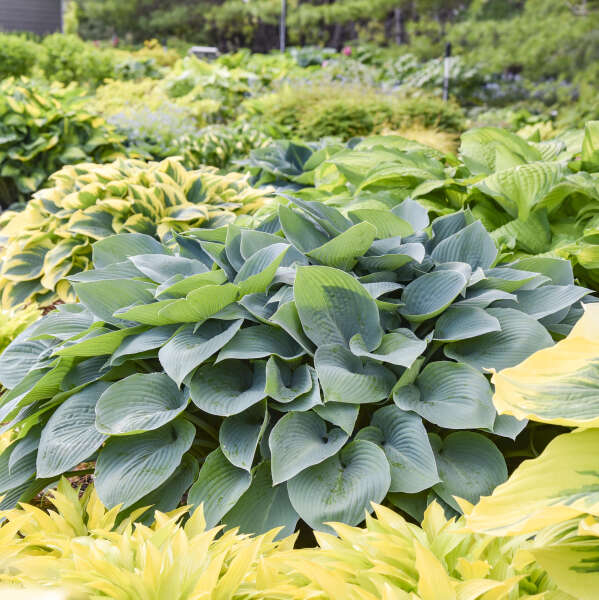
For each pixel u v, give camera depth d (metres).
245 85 12.13
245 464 1.81
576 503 1.15
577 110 13.45
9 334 3.21
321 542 1.52
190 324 2.13
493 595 1.25
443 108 8.91
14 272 4.04
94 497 1.88
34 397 2.11
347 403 1.92
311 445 1.87
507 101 15.25
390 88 12.46
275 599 1.35
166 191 4.04
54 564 1.43
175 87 12.42
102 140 6.22
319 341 2.04
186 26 25.78
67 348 2.01
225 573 1.46
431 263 2.33
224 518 1.84
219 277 2.21
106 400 1.95
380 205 3.32
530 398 1.31
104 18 25.56
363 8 21.95
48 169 6.15
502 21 17.72
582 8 16.50
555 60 15.83
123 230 3.86
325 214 2.41
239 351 1.97
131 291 2.27
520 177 3.09
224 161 7.00
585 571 1.18
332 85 10.14
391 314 2.21
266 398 1.92
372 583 1.37
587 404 1.27
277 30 25.20
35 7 22.47
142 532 1.55
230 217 3.97
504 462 1.84
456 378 1.95
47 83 12.73
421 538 1.47
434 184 3.35
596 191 2.96
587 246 2.71
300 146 5.70
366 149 3.86
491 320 1.99
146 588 1.30
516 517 1.17
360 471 1.82
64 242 4.02
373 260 2.28
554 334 2.21
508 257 3.08
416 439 1.84
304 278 2.04
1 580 1.37
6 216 4.64
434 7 20.00
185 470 2.02
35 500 2.30
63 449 1.90
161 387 2.04
